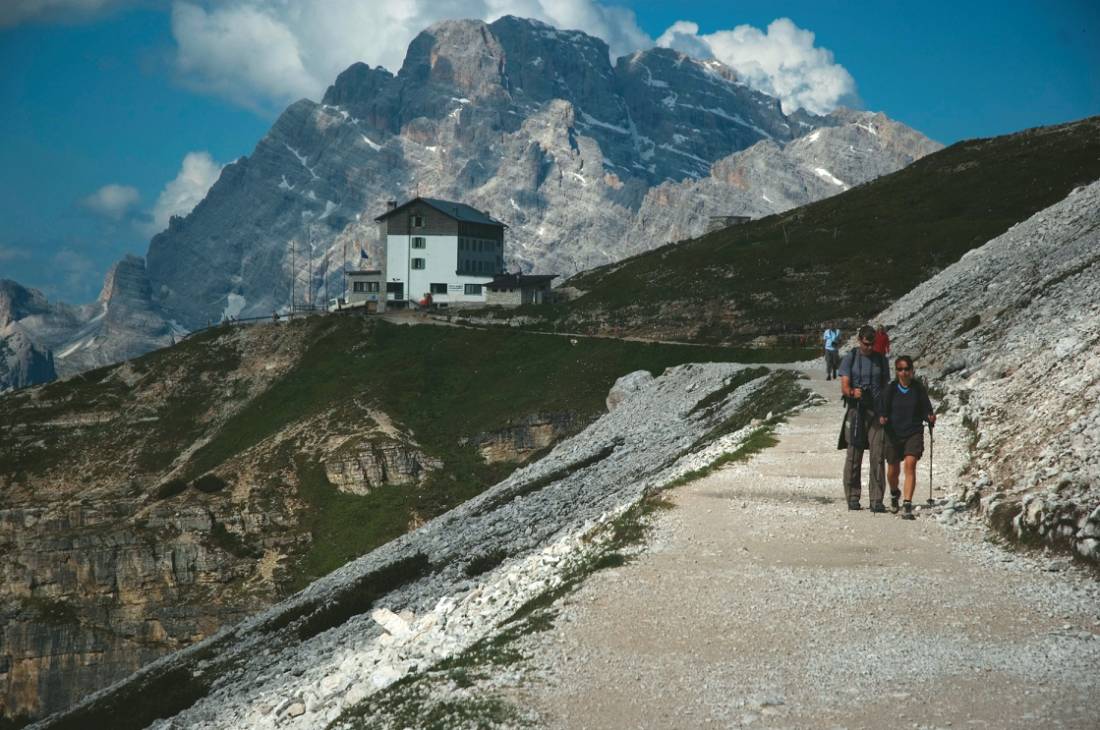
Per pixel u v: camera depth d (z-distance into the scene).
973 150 187.00
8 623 108.06
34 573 110.62
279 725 20.59
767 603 16.83
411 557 58.38
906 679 13.24
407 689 15.37
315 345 150.12
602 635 15.95
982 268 62.03
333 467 113.62
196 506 112.12
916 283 131.75
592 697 13.51
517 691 14.02
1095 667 13.16
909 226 152.62
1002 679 13.01
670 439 61.50
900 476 27.17
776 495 25.72
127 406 143.12
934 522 22.03
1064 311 38.56
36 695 106.94
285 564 106.12
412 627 25.81
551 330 146.75
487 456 115.81
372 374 136.88
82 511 116.94
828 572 18.41
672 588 18.06
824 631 15.31
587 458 67.12
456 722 13.28
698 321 136.62
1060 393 26.09
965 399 34.44
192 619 105.00
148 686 57.09
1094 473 19.97
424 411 126.44
